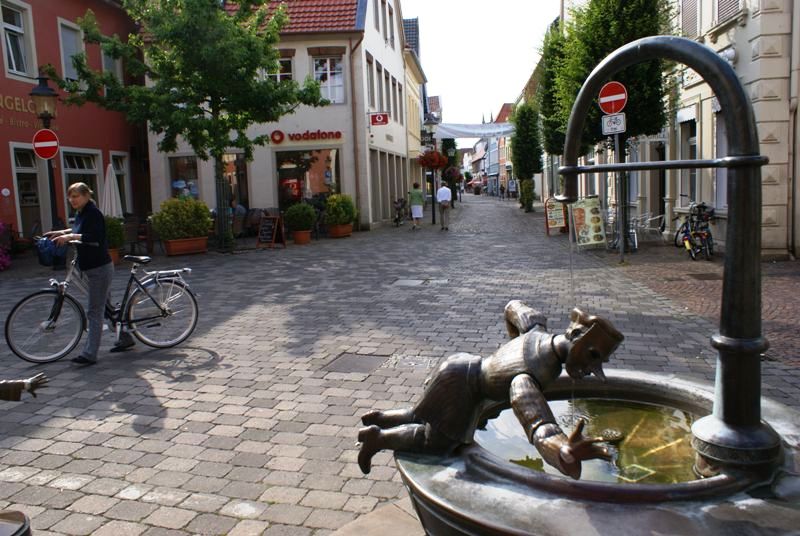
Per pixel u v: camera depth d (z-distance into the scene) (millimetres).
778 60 12055
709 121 14453
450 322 8055
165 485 3906
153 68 17484
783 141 12156
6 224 16578
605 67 2340
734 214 2117
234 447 4438
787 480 2113
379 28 28391
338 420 4891
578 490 2016
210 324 8273
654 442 2746
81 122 21531
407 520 3402
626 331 7324
